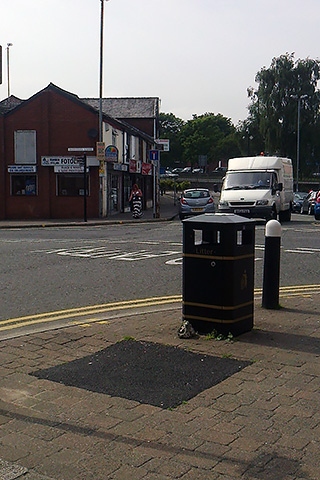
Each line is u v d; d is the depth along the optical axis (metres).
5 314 8.03
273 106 55.62
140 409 4.65
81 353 6.09
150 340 6.48
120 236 19.20
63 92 31.14
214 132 98.19
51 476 3.71
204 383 5.17
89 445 4.09
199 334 6.62
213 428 4.32
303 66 55.62
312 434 4.22
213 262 6.50
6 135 31.44
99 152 29.59
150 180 45.62
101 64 30.34
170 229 22.59
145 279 10.75
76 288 9.91
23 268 11.98
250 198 24.50
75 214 31.53
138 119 46.50
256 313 7.72
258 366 5.61
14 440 4.18
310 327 7.00
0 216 31.58
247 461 3.84
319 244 16.39
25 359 5.91
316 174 60.97
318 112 55.66
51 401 4.83
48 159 31.23
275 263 7.95
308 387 5.10
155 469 3.76
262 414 4.55
